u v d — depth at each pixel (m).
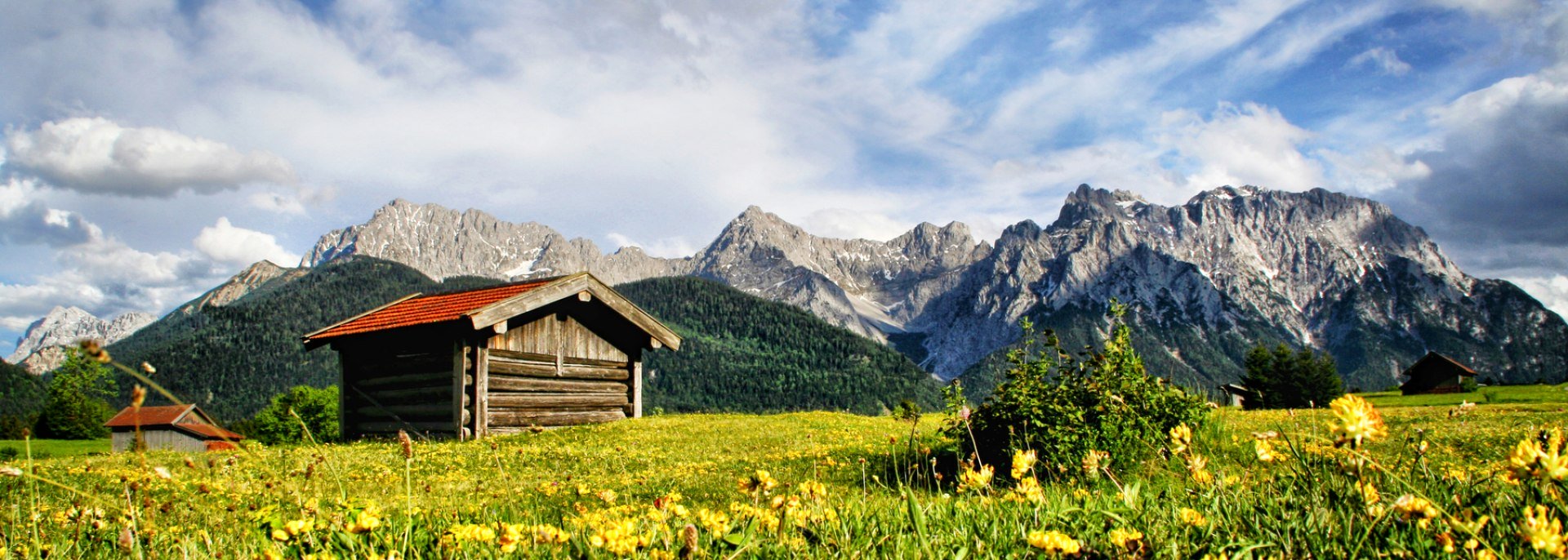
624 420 23.59
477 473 13.12
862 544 3.22
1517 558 2.48
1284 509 3.13
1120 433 9.06
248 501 5.64
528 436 19.62
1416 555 2.55
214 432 2.42
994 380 10.71
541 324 22.81
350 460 14.24
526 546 3.32
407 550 3.35
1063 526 3.46
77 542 4.18
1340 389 74.75
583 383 24.02
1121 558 2.74
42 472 9.12
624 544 2.90
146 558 3.64
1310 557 2.59
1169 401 9.64
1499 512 2.89
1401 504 2.55
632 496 9.05
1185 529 3.13
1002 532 3.40
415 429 21.16
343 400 23.44
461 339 20.67
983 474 3.79
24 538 4.30
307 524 3.14
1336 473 2.93
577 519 4.51
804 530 3.27
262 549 3.29
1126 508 3.26
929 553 2.97
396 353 22.36
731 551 3.07
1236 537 2.97
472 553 3.33
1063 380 10.30
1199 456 3.79
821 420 23.55
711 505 8.05
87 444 45.16
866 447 14.73
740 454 15.69
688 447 17.25
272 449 11.23
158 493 6.34
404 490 9.85
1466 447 8.42
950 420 11.03
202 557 3.76
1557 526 2.20
